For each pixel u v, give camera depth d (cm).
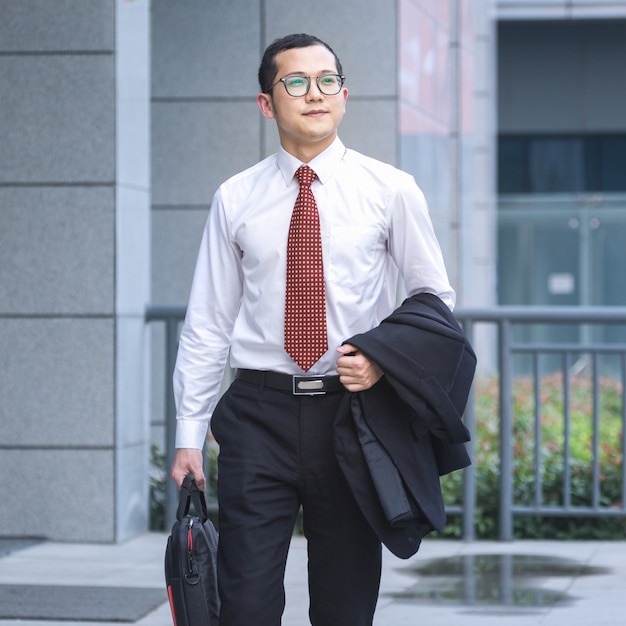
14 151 951
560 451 1126
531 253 2408
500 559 909
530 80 3397
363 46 1215
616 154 3391
